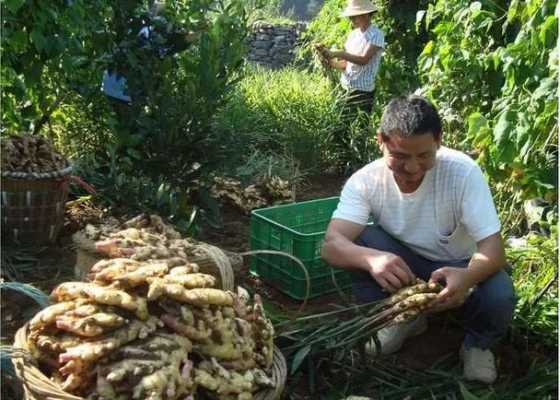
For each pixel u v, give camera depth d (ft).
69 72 16.05
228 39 16.40
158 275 8.39
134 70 16.15
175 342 7.89
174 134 16.02
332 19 28.37
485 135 14.79
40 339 8.02
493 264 9.96
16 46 15.58
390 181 10.60
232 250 15.53
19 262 13.71
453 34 18.56
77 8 15.67
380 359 10.91
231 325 8.48
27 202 13.69
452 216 10.53
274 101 23.58
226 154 17.06
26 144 14.06
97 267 8.68
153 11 16.46
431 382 10.40
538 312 11.64
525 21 14.94
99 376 7.59
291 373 9.87
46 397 7.45
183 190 16.15
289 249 13.14
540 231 15.16
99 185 15.43
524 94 14.25
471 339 10.55
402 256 10.93
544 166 14.34
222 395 7.98
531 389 10.14
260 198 18.24
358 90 23.32
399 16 26.81
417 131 9.42
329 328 10.46
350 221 10.78
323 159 22.98
